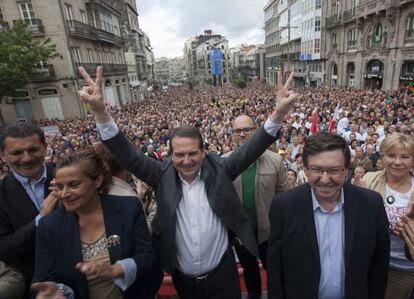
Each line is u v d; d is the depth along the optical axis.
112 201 2.00
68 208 1.83
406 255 2.23
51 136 13.80
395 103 15.29
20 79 18.98
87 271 1.70
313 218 2.02
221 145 9.50
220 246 2.31
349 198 1.98
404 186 2.49
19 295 1.65
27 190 2.29
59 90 27.25
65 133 16.73
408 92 20.58
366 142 7.73
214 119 17.47
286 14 55.50
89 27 30.41
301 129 10.63
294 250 2.07
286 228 2.09
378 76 28.33
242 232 2.28
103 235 1.94
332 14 37.56
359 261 1.95
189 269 2.29
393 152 2.38
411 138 2.39
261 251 3.09
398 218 2.44
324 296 2.08
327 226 2.02
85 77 2.18
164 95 55.84
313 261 2.01
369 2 28.08
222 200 2.21
